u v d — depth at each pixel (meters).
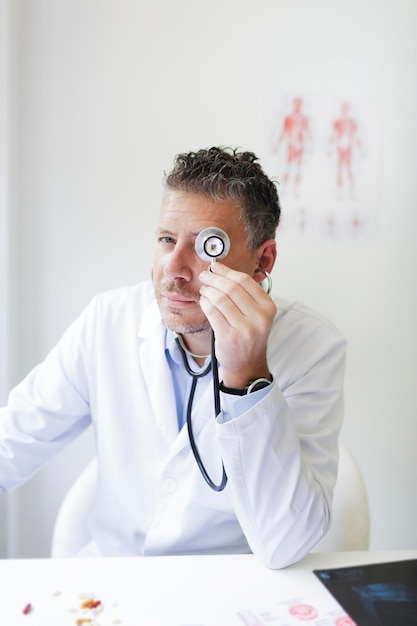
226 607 0.70
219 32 1.61
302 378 1.06
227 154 1.03
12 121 1.53
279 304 1.21
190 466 1.04
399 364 1.77
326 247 1.70
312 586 0.75
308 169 1.67
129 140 1.61
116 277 1.64
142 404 1.12
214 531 1.04
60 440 1.20
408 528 1.83
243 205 0.96
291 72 1.65
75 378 1.19
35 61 1.56
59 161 1.59
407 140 1.70
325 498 0.87
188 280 0.94
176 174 0.96
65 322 1.64
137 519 1.10
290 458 0.83
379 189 1.71
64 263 1.62
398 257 1.73
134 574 0.76
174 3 1.59
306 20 1.64
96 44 1.57
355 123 1.68
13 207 1.56
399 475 1.81
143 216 1.63
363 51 1.67
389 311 1.75
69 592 0.72
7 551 1.62
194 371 1.08
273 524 0.82
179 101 1.61
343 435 1.79
